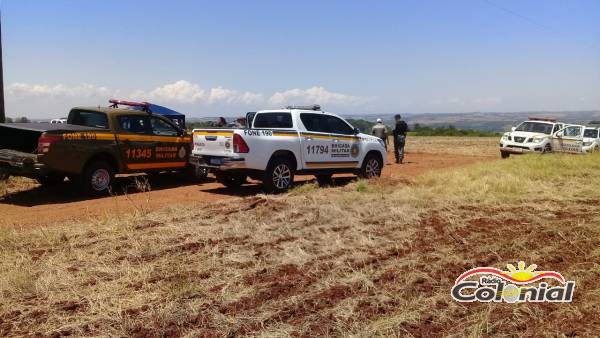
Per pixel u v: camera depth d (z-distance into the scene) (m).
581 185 11.09
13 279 4.84
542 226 7.16
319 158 11.42
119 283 4.86
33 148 10.29
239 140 9.98
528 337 3.79
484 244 6.23
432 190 10.05
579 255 5.84
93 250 5.94
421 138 46.62
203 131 10.66
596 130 22.02
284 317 4.13
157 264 5.43
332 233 6.71
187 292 4.60
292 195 9.70
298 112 11.23
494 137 49.44
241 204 8.65
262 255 5.76
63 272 5.16
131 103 11.80
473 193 9.64
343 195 9.40
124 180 12.51
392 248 6.02
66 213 8.44
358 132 12.46
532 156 16.36
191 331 3.88
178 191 11.14
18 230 7.00
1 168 9.83
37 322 4.08
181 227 6.95
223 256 5.67
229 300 4.45
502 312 4.23
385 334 3.79
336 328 3.90
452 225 7.18
